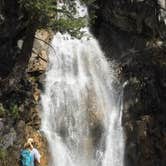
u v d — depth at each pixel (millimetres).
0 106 18844
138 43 21750
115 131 20609
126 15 22219
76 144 20016
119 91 21438
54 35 22672
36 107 19766
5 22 20406
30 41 19234
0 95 19422
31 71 20656
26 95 19797
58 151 19406
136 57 21547
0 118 18672
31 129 19141
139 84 20672
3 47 20547
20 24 20281
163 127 19391
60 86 20906
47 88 20719
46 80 21031
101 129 20562
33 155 15578
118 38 23094
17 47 20844
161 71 19953
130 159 19906
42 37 22172
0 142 18281
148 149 19484
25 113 19359
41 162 18625
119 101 21203
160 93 19891
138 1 21469
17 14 20266
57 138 19734
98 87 21906
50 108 20234
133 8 21781
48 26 18219
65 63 22266
